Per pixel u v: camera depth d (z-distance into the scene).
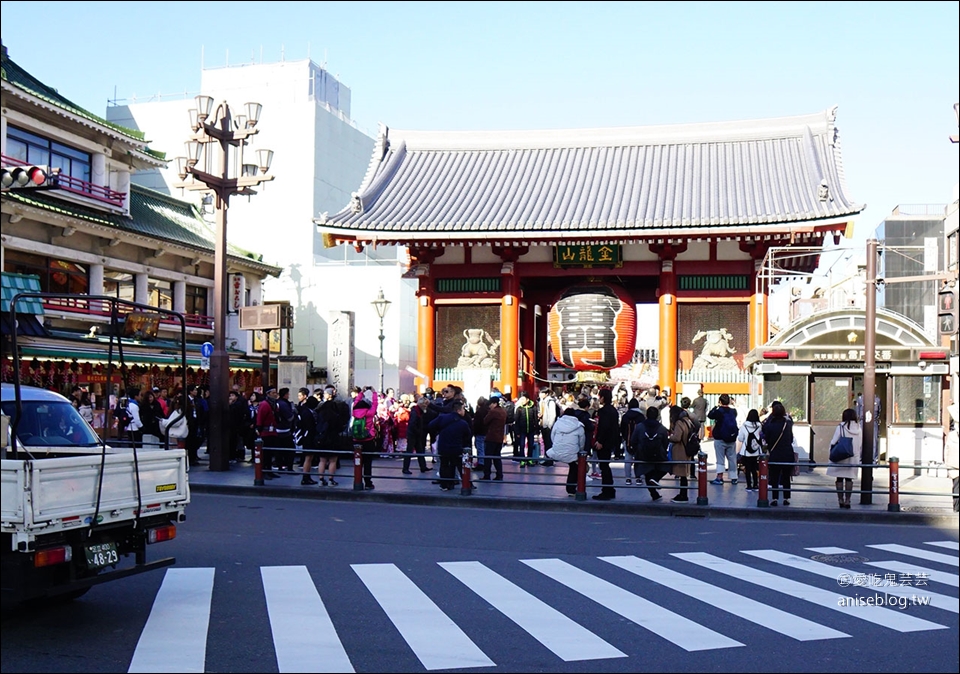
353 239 30.70
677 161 34.62
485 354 31.66
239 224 58.19
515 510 18.27
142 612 9.35
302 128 58.03
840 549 13.70
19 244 32.62
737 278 29.86
